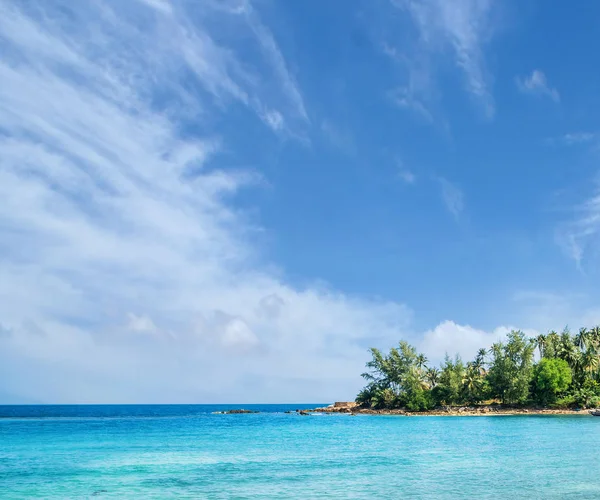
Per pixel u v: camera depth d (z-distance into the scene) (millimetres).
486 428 84812
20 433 88625
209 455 53438
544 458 47188
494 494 31562
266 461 48406
